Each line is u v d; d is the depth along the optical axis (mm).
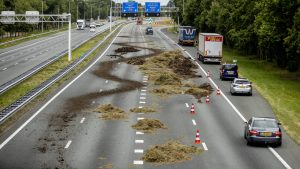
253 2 89312
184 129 37219
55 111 43094
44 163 28141
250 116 42719
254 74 70625
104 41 127812
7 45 120250
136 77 65438
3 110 41531
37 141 33125
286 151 31547
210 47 81812
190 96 52062
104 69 73125
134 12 171375
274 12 69625
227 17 109438
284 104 48625
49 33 175375
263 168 27703
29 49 108625
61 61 81250
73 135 34875
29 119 39812
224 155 30266
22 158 29141
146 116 41688
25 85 57312
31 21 104312
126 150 31031
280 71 74938
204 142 33406
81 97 50062
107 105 44562
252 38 90250
